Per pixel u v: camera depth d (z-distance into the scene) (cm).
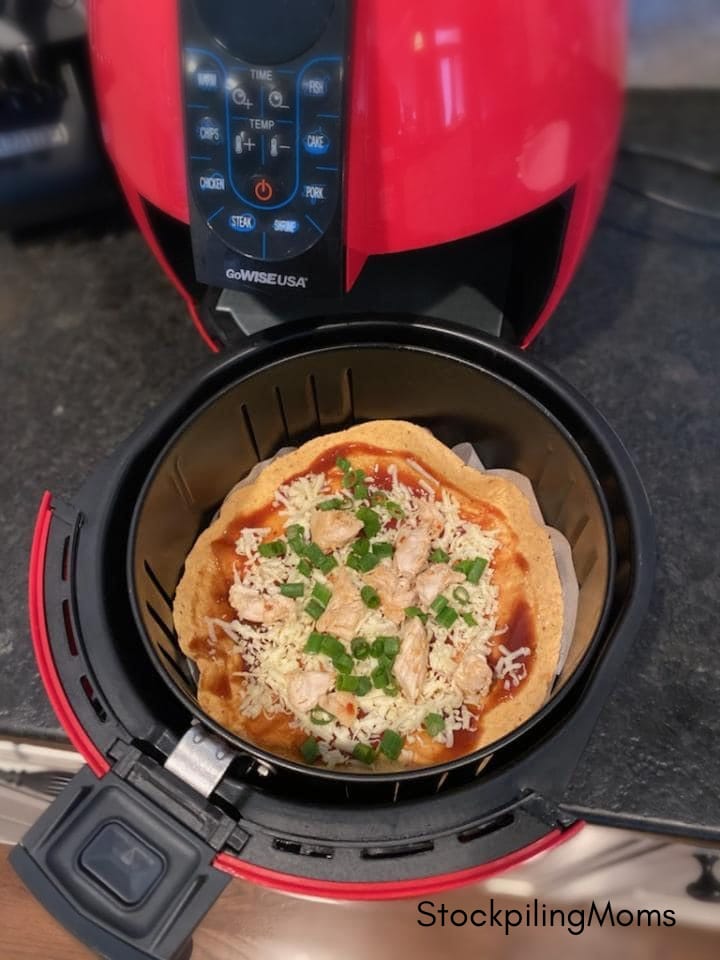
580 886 71
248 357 60
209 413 60
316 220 47
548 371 59
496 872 46
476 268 66
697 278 79
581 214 59
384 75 46
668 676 60
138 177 55
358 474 70
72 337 79
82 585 53
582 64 50
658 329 76
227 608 66
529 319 66
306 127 45
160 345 78
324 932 84
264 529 69
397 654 63
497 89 47
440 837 46
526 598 64
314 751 60
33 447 73
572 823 47
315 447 70
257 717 62
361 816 47
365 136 47
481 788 47
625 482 55
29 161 77
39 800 75
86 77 73
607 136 56
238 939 84
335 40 43
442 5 44
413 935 83
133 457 58
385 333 61
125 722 50
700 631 62
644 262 80
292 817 47
